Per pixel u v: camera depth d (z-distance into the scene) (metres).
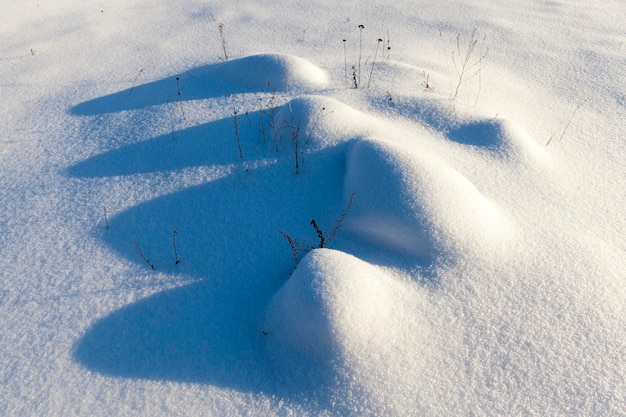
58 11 8.17
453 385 2.53
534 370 2.58
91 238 3.50
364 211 3.27
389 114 4.45
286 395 2.55
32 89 5.64
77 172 4.11
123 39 7.04
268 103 4.67
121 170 4.07
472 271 3.01
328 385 2.54
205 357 2.75
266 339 2.79
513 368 2.59
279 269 3.19
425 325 2.76
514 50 6.35
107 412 2.50
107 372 2.69
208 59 6.13
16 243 3.51
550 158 4.09
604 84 5.43
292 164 3.85
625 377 2.54
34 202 3.86
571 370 2.58
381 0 8.09
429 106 4.50
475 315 2.82
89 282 3.19
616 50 6.24
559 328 2.75
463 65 5.65
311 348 2.65
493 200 3.56
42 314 3.01
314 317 2.62
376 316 2.71
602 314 2.82
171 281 3.17
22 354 2.79
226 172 3.88
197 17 7.74
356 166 3.45
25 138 4.68
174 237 3.46
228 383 2.62
